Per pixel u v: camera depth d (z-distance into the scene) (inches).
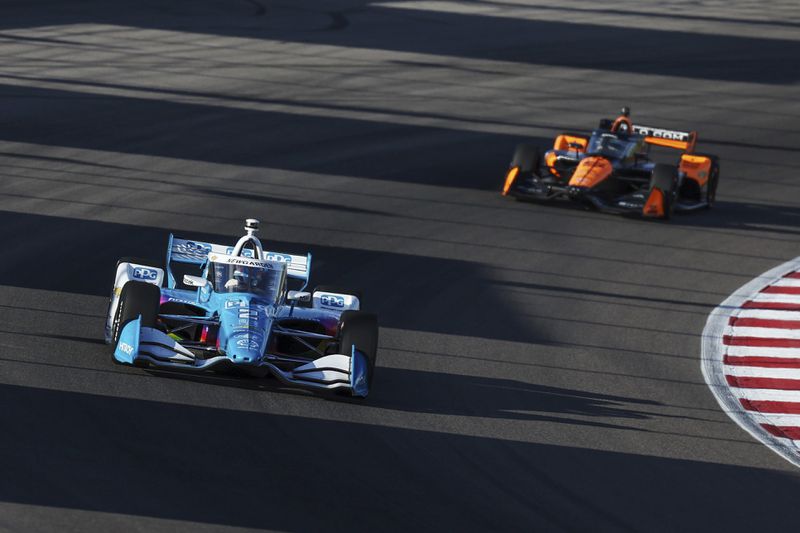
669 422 1676.9
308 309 1704.0
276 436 1391.5
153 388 1497.3
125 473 1228.5
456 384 1732.3
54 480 1187.9
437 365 1819.6
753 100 4872.0
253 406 1481.3
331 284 2235.5
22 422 1337.4
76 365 1561.3
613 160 3080.7
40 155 2999.5
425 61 5009.8
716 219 3142.2
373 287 2246.6
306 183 3038.9
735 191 3521.2
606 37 5930.1
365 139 3627.0
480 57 5206.7
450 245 2615.7
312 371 1535.4
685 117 4495.6
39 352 1605.6
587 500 1327.5
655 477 1434.5
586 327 2148.1
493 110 4264.3
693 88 4995.1
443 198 3046.3
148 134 3366.1
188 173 2999.5
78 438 1310.3
